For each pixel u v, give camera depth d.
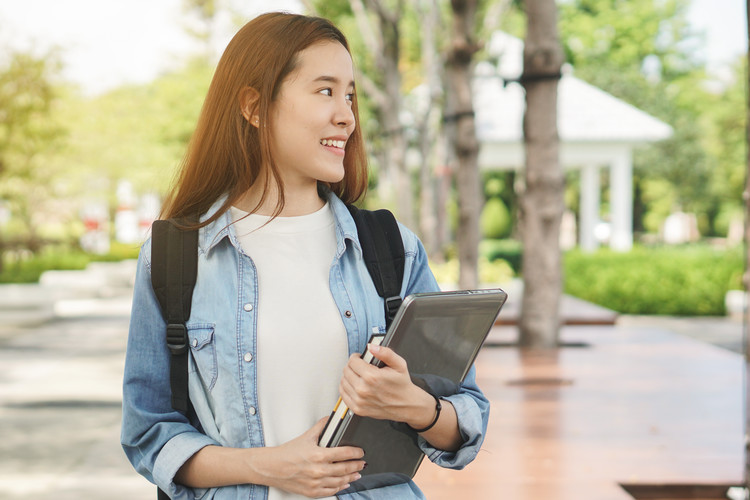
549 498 4.23
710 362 8.33
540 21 8.88
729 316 17.80
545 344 9.23
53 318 16.95
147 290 1.87
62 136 18.77
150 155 24.89
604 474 4.64
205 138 1.90
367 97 24.33
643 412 6.16
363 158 2.03
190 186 1.92
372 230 1.94
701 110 46.22
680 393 6.83
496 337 9.84
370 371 1.63
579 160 23.22
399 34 18.56
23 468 6.09
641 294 17.95
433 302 1.69
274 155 1.87
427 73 21.64
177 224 1.88
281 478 1.72
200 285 1.84
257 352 1.80
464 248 11.36
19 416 7.81
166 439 1.82
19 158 18.64
